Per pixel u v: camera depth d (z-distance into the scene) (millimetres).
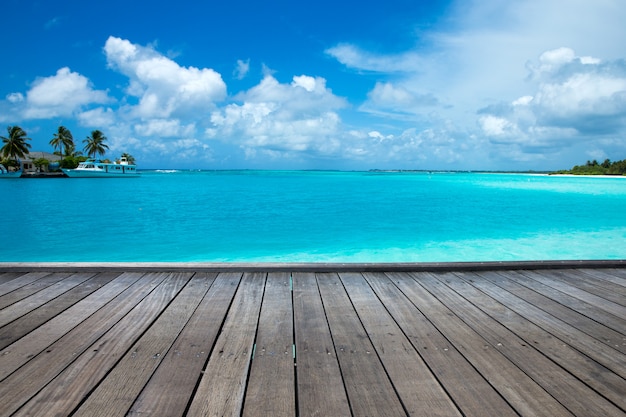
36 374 2012
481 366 2150
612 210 19828
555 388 1920
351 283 3814
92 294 3412
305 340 2492
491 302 3275
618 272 4270
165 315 2920
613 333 2635
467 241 11836
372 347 2393
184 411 1701
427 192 34562
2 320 2781
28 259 9906
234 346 2391
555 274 4188
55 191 35875
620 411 1727
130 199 27031
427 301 3291
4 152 61562
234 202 24719
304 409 1727
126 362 2158
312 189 39688
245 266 4211
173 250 10820
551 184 51750
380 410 1728
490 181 64562
